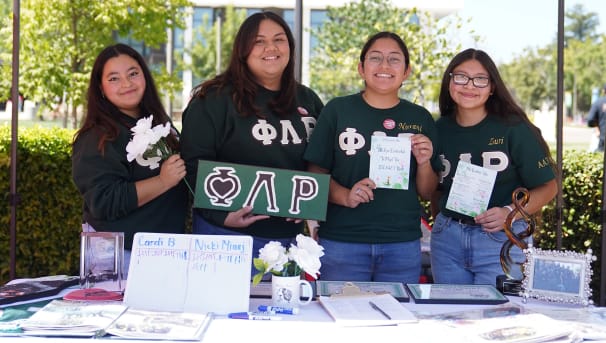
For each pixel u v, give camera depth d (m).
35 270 5.05
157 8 9.12
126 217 2.98
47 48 8.61
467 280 3.21
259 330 2.14
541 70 29.89
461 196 3.12
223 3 22.25
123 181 2.94
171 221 3.09
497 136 3.14
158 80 10.02
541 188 3.17
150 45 9.34
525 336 2.05
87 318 2.16
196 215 3.26
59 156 5.02
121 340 2.02
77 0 8.67
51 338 2.03
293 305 2.41
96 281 2.56
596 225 4.94
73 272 5.11
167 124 2.80
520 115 3.15
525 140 3.11
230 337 2.07
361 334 2.11
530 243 3.12
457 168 3.13
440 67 9.10
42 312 2.22
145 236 2.43
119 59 3.02
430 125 3.20
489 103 3.18
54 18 8.64
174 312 2.26
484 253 3.13
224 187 2.92
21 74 8.69
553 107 28.67
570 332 2.07
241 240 2.42
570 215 5.00
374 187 3.04
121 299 2.41
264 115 3.12
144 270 2.39
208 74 21.66
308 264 2.37
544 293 2.49
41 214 5.00
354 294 2.54
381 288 2.66
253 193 2.93
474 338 2.05
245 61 3.14
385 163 3.06
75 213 5.07
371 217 3.11
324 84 14.43
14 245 3.91
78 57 8.83
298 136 3.18
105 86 3.02
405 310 2.33
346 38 13.11
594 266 4.95
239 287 2.36
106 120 2.97
